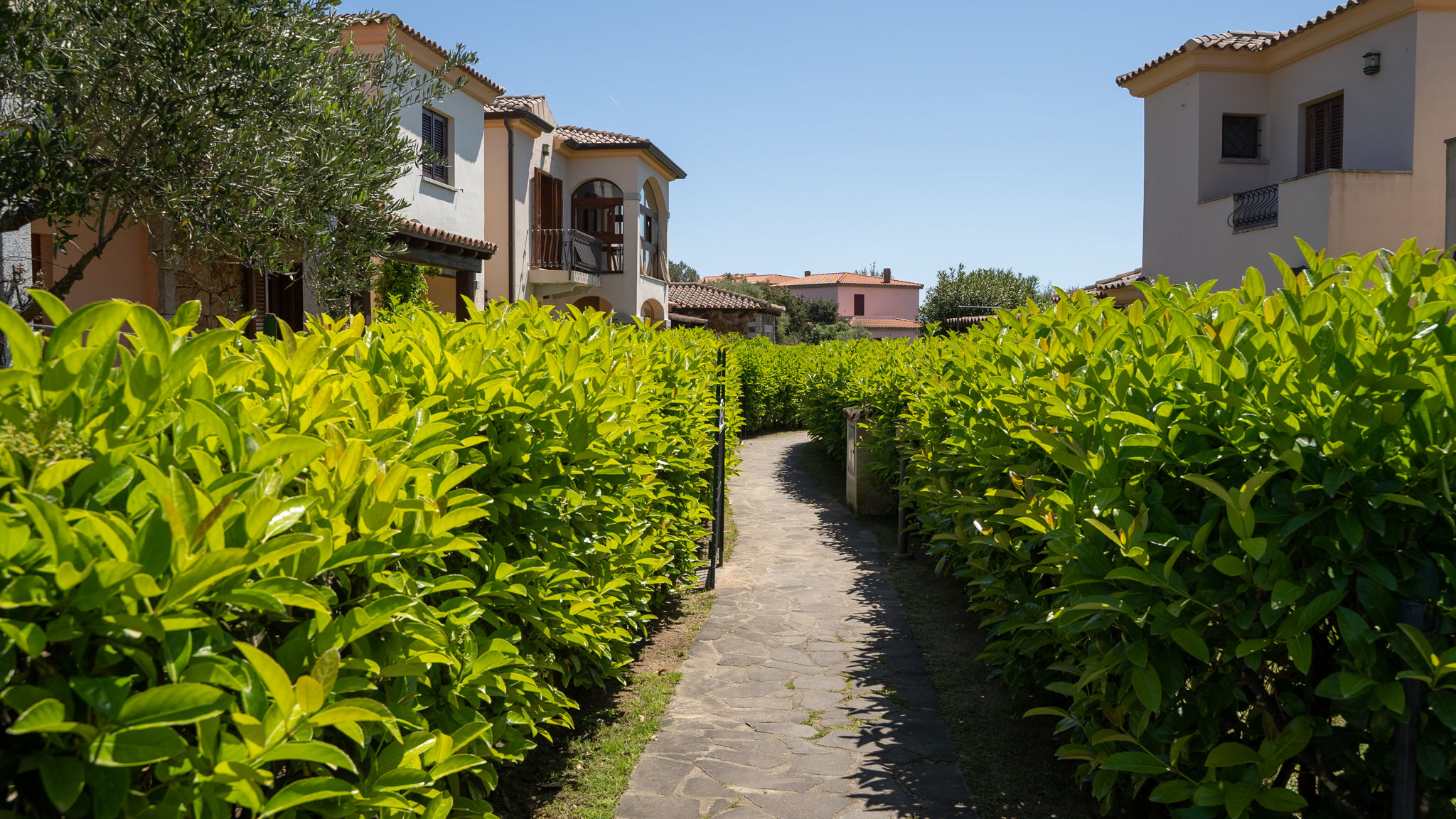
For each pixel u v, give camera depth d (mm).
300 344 2516
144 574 1314
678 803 3729
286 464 1762
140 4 6387
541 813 3633
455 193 17531
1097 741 2814
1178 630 2482
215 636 1518
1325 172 15391
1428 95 15672
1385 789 2414
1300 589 2264
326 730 2002
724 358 11445
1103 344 3480
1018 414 4203
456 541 2215
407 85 15164
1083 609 2658
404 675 2039
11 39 5742
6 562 1291
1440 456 2211
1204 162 19094
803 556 8836
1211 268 18656
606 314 6262
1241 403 2545
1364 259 2990
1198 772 2744
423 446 2469
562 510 3766
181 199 6547
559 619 3803
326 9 8141
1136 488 2760
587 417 3967
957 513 5324
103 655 1383
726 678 5312
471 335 3986
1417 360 2396
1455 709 2062
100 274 12141
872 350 15289
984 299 48125
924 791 3842
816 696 5008
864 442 10922
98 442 1591
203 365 1870
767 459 17188
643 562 5125
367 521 1956
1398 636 2156
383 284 14336
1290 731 2404
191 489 1457
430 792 2174
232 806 1724
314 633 1821
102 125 6535
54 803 1248
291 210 7332
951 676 5305
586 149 24766
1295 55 18078
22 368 1549
